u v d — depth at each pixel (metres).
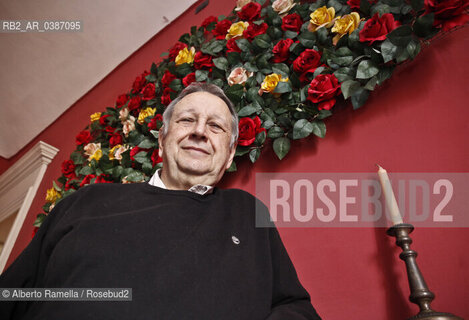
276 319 0.77
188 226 0.91
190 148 1.11
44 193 2.52
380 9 1.16
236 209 1.06
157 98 1.78
